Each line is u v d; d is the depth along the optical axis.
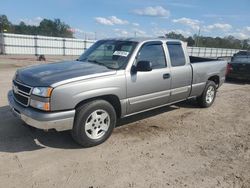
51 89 3.93
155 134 5.23
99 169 3.81
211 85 7.24
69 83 4.07
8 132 4.93
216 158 4.34
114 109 4.78
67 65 4.92
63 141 4.68
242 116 6.78
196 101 7.36
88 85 4.23
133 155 4.29
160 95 5.55
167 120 6.14
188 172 3.85
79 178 3.56
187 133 5.38
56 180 3.49
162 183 3.54
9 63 21.84
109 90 4.51
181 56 6.14
